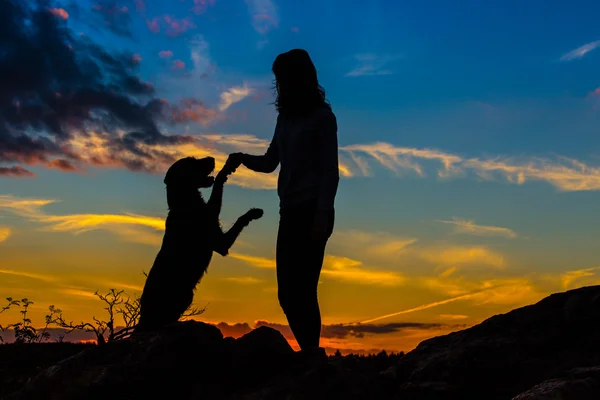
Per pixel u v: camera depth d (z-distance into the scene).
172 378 4.02
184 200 5.46
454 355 4.81
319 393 3.78
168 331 4.21
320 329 4.71
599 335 4.55
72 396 3.78
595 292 4.95
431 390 4.63
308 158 4.59
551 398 3.26
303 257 4.61
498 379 4.59
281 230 4.71
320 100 4.68
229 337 4.45
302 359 4.10
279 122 4.86
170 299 5.14
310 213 4.59
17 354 8.67
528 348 4.68
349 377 3.93
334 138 4.56
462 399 4.55
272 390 3.81
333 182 4.51
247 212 5.80
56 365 3.99
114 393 3.83
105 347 4.08
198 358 4.16
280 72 4.66
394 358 6.50
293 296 4.65
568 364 4.39
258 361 4.23
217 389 4.04
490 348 4.75
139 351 4.02
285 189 4.66
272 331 4.43
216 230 5.44
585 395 3.30
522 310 5.16
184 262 5.26
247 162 5.40
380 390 4.91
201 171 5.74
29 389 3.87
